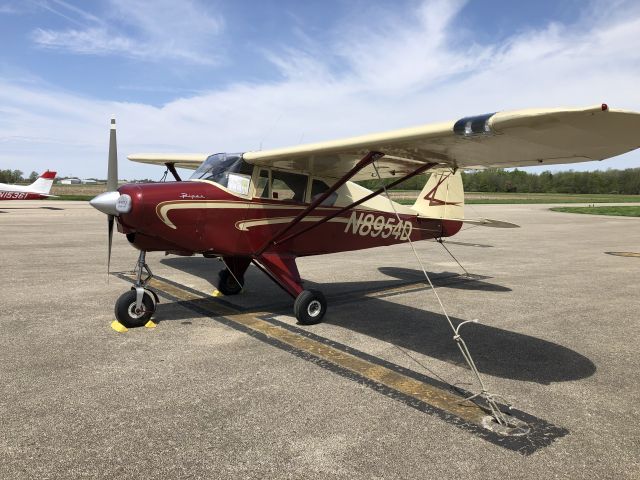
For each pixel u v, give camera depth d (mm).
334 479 2393
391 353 4367
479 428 2963
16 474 2373
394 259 10930
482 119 3285
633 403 3383
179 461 2529
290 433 2852
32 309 5641
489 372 3939
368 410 3182
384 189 5074
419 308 6207
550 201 58188
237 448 2670
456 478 2418
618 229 19609
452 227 8000
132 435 2791
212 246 5309
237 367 3934
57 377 3639
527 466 2539
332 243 6391
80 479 2346
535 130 3205
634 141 3225
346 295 7004
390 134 3980
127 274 8047
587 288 7641
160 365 3941
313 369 3922
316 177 6074
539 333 5094
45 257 9656
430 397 3418
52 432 2807
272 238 5621
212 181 5336
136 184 4969
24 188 33688
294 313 5480
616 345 4707
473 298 6855
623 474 2484
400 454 2639
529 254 12000
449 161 4723
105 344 4453
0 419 2953
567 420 3100
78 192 65875
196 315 5617
